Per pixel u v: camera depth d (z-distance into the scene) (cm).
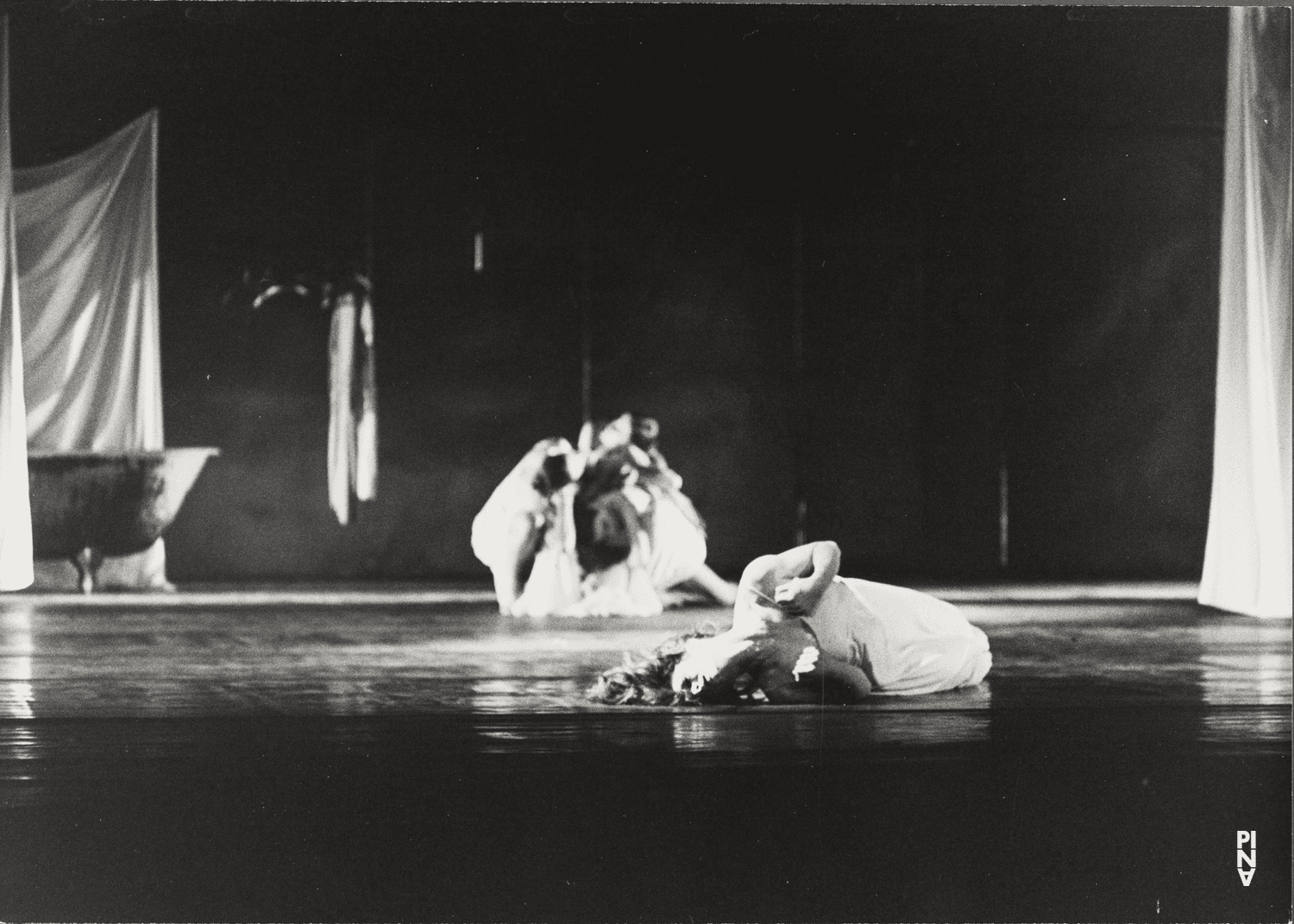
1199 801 423
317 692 538
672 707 508
